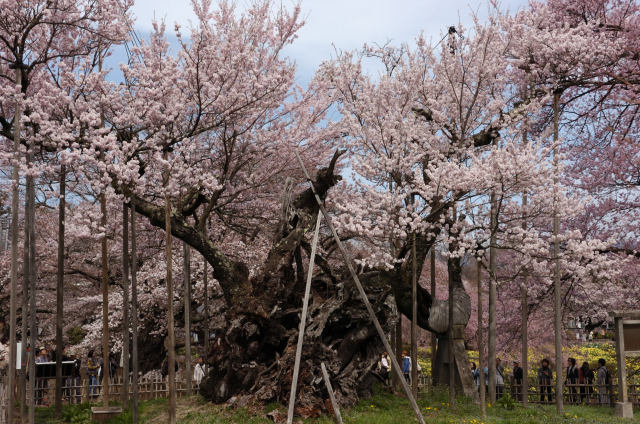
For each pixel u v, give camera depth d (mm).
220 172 17141
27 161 13203
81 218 15508
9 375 11617
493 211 14180
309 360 13180
